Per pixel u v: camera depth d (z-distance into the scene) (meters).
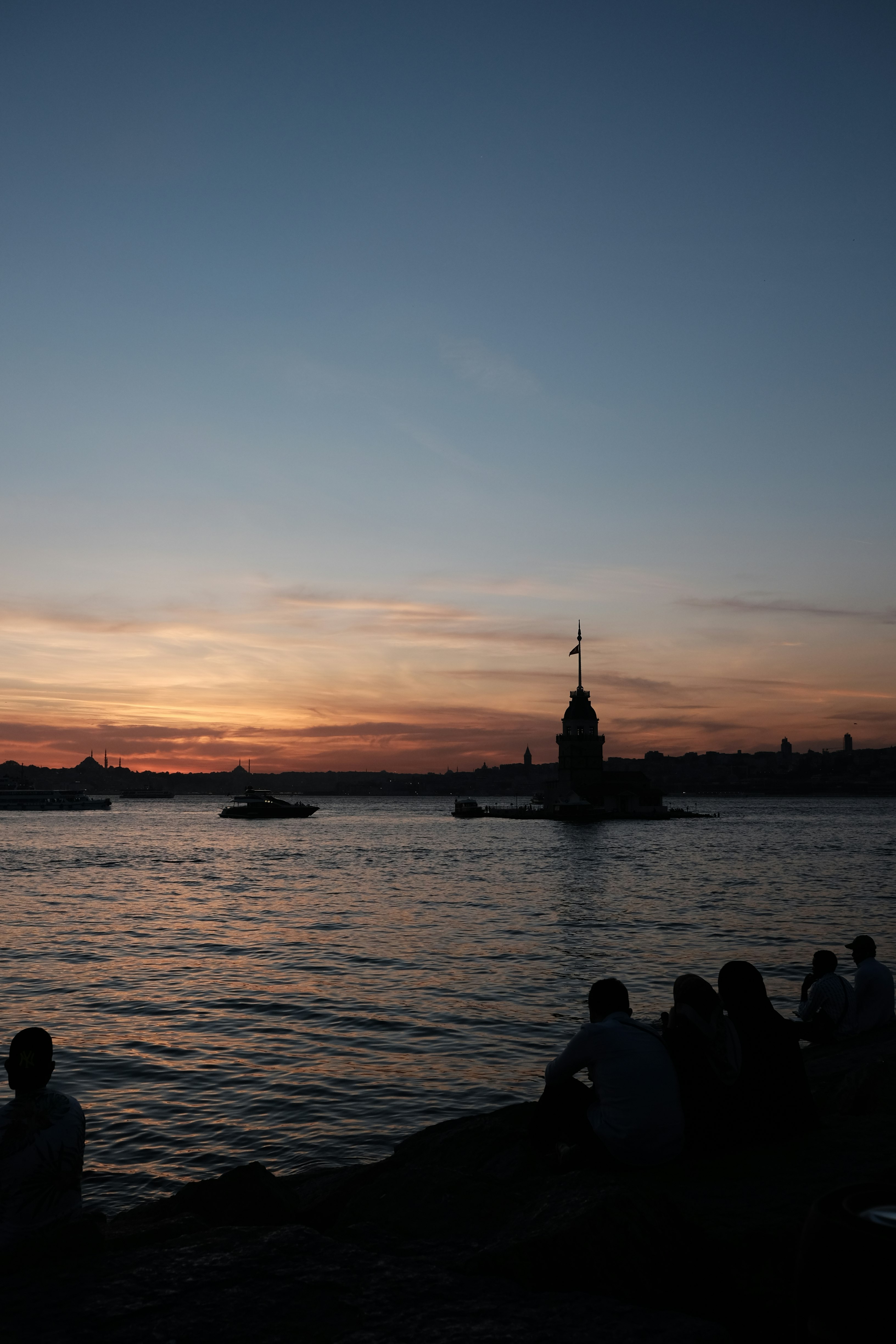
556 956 34.53
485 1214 6.21
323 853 114.06
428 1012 25.05
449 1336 4.30
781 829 176.25
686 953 34.97
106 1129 16.22
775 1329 5.31
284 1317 4.54
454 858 101.94
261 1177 8.91
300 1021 24.16
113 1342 4.32
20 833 183.38
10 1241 6.20
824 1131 7.42
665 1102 6.83
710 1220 5.66
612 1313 4.52
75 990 28.59
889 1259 2.61
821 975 14.68
